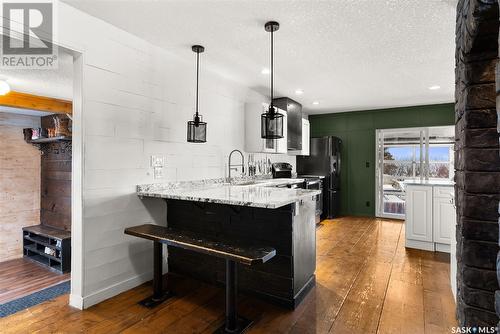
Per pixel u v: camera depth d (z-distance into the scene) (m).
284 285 2.21
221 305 2.25
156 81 2.79
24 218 4.55
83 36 2.17
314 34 2.55
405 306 2.20
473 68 1.54
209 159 3.46
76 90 2.21
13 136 4.48
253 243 2.20
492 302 1.50
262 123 3.00
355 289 2.50
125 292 2.47
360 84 4.09
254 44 2.76
